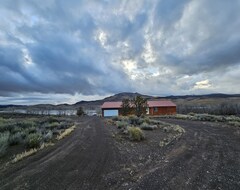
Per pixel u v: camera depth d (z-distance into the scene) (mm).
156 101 59031
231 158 8344
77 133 17359
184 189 5297
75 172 6766
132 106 39562
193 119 34406
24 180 6047
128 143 12242
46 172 6762
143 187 5461
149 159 8453
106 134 16344
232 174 6383
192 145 11258
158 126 22234
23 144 11820
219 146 10906
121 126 21156
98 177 6289
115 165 7590
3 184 5770
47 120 29328
